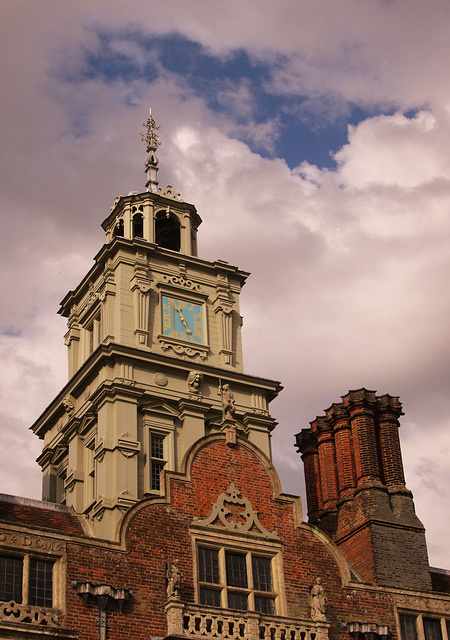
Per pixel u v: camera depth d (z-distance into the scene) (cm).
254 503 3366
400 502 3884
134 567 3052
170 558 3120
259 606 3191
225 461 3391
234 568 3216
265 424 4522
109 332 4456
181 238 4922
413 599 3459
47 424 4659
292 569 3300
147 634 2958
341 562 3403
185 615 2969
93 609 2923
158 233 5097
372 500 3847
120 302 4491
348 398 4150
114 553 3047
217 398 4459
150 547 3111
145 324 4478
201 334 4638
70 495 4228
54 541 2977
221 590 3152
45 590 2911
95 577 2981
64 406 4516
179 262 4741
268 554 3288
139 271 4588
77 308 4869
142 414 4256
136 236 4975
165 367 4391
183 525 3198
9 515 3338
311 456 4234
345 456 4044
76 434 4359
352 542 3806
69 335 4812
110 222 5003
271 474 3450
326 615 3272
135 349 4328
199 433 4319
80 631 2870
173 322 4584
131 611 2975
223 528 3250
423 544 3806
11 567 2900
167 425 4284
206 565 3177
